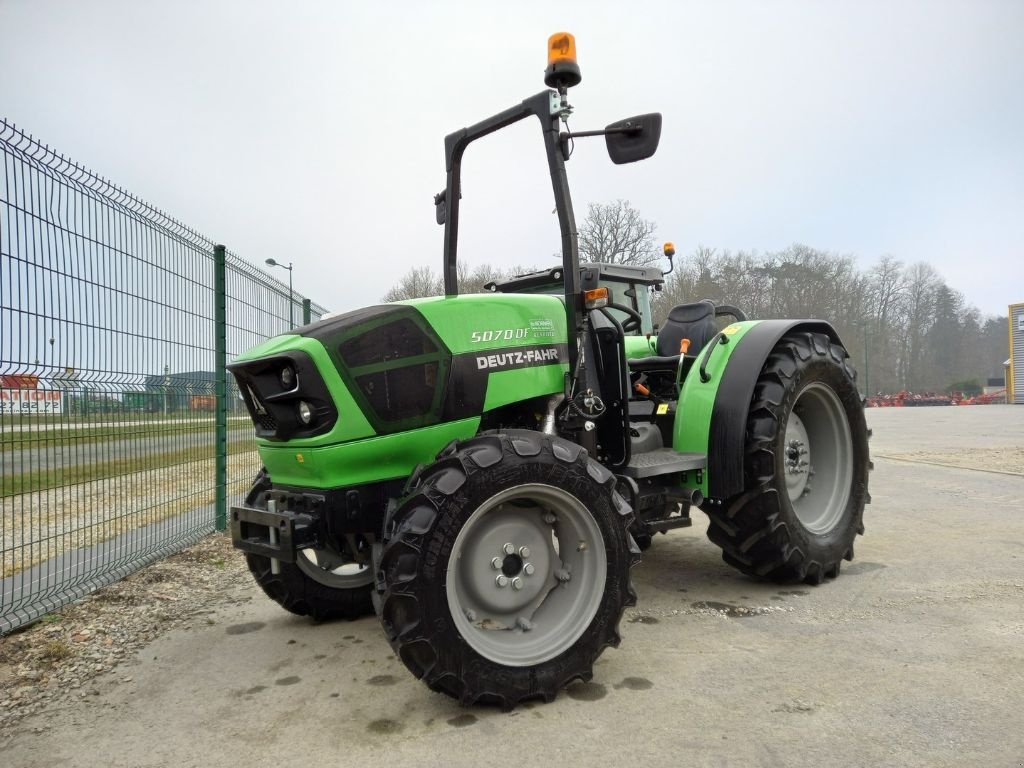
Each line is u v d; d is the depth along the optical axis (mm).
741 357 3562
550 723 2236
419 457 2707
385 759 2041
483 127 3156
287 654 2975
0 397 3117
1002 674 2469
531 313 3006
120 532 4387
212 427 5387
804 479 3969
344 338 2564
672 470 3250
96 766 2066
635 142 2734
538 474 2400
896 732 2086
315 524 2576
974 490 6488
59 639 3158
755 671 2586
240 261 5711
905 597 3398
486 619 2475
